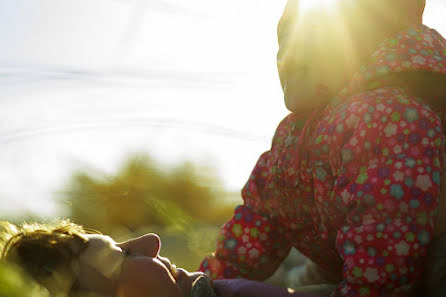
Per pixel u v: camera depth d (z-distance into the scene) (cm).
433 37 203
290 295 185
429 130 183
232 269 224
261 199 221
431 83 196
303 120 208
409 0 204
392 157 181
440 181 186
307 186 202
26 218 228
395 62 193
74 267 177
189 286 189
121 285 180
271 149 222
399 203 178
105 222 259
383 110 185
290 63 207
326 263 215
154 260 182
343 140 188
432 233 180
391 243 177
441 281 176
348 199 184
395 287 179
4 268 158
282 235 222
